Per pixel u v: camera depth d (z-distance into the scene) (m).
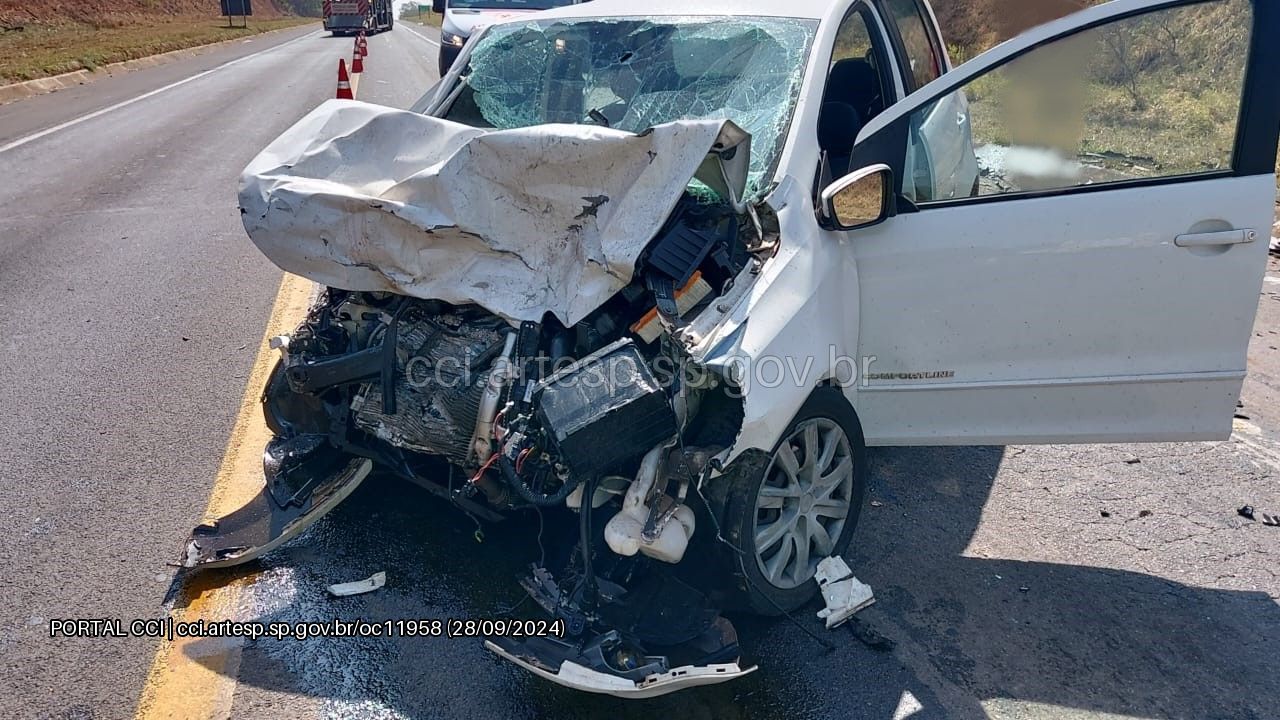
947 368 3.20
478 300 2.84
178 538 3.39
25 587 3.10
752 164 3.13
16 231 7.29
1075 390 3.17
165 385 4.59
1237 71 2.91
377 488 3.71
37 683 2.70
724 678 2.39
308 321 3.26
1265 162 2.91
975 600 3.21
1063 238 3.03
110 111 13.68
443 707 2.67
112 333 5.25
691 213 2.98
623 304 2.89
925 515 3.72
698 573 3.02
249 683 2.73
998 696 2.77
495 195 2.84
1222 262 2.97
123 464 3.86
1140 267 3.01
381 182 3.07
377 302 3.20
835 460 3.22
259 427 4.18
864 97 3.86
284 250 3.03
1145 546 3.54
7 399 4.41
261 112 13.47
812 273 2.90
